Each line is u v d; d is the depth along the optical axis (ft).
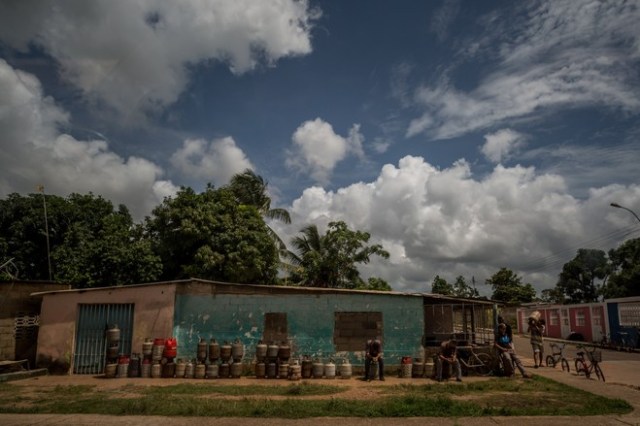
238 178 99.14
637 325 96.89
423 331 51.34
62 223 85.61
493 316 51.96
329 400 34.50
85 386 40.83
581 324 120.67
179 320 50.65
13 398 35.58
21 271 82.43
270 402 33.30
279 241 97.91
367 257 97.14
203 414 30.45
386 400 34.60
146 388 40.19
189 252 76.54
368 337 51.19
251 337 50.78
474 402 34.27
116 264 70.38
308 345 50.80
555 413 31.01
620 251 144.36
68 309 51.01
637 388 40.86
